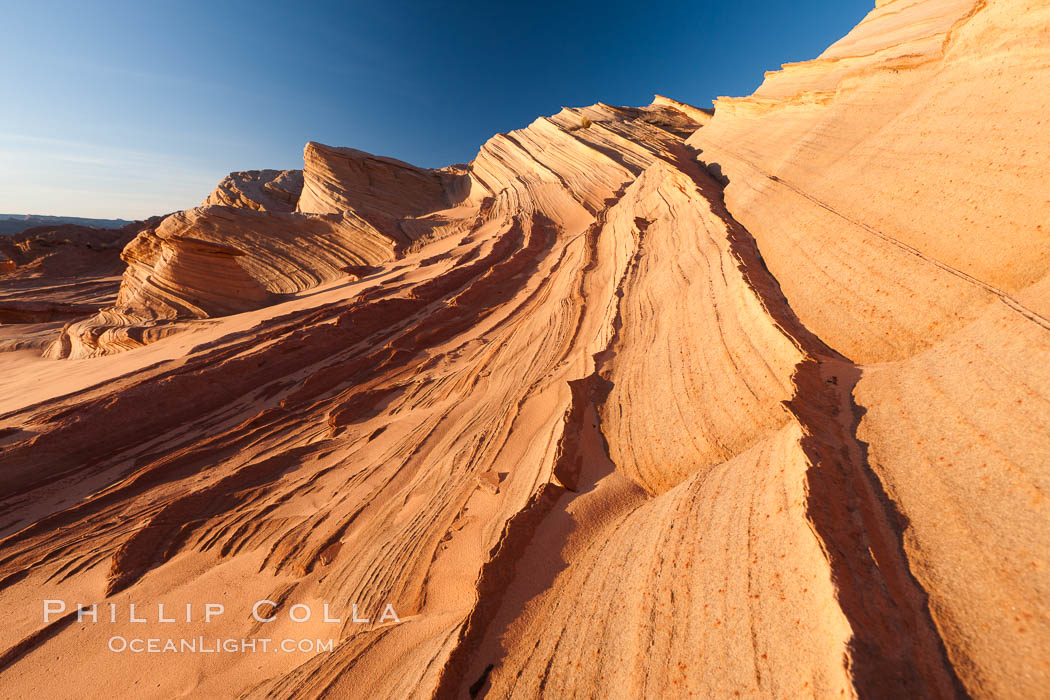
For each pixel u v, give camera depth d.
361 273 37.50
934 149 7.69
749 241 12.05
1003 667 2.66
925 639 2.96
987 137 6.67
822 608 3.21
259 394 16.67
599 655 4.18
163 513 10.02
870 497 4.19
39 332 35.50
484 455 9.81
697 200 16.39
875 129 10.48
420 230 47.66
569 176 49.66
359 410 15.01
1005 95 6.77
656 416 8.12
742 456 5.78
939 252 6.45
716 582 4.05
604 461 7.98
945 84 8.41
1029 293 4.84
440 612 5.96
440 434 12.02
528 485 7.91
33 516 10.99
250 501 10.71
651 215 21.08
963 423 4.24
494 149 65.38
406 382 16.97
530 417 10.62
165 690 6.48
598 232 27.11
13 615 8.12
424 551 7.38
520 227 40.47
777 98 21.50
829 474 4.39
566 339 15.39
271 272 43.34
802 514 3.93
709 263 11.73
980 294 5.45
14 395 18.50
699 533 4.75
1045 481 3.34
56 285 60.75
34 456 12.07
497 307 24.16
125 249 37.66
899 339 6.15
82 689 6.72
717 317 9.25
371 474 10.91
